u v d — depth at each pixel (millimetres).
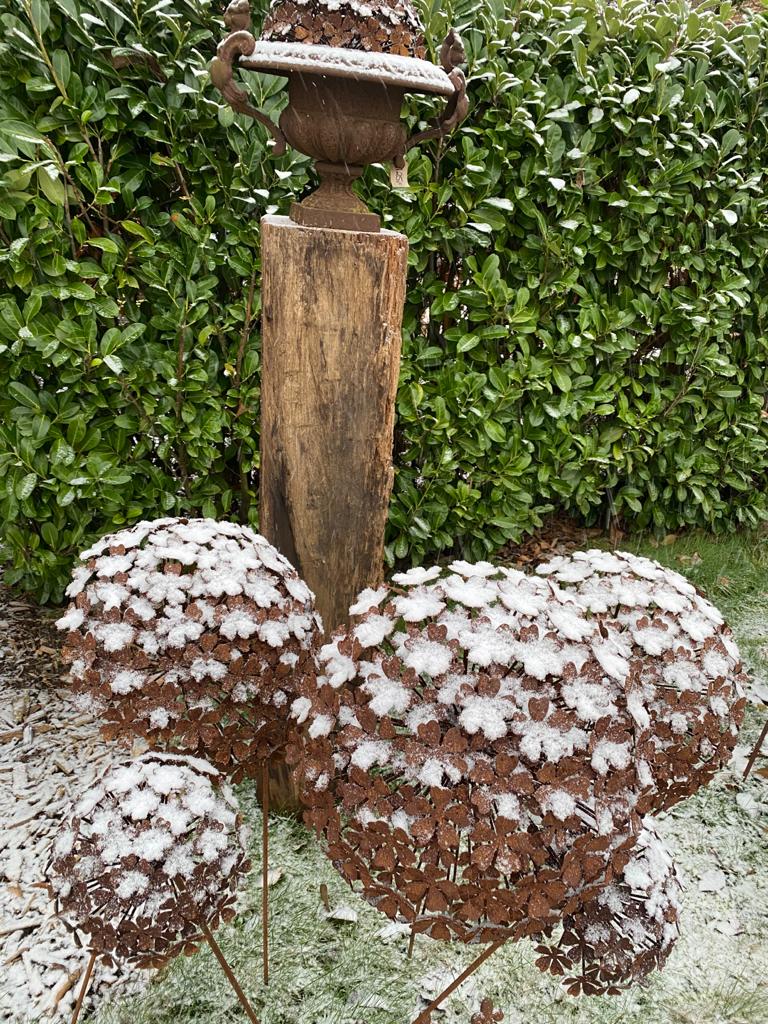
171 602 1000
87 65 1538
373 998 1137
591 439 2271
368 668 843
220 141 1675
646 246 2150
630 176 2055
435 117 1795
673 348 2328
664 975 1194
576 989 887
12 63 1476
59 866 901
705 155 2158
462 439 2072
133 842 878
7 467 1691
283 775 1406
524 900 771
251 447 1899
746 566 2387
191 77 1578
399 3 1073
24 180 1495
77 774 1497
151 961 881
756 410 2475
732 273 2275
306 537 1303
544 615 884
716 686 1000
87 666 998
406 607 877
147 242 1648
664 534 2549
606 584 1095
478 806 756
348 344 1191
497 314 2018
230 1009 1113
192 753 1095
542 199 1979
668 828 1476
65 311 1634
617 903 875
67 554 1841
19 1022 1086
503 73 1801
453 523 2188
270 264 1171
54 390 1733
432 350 1994
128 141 1634
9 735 1579
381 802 782
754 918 1298
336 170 1169
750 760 1563
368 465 1274
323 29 1047
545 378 2143
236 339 1842
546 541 2494
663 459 2391
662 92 1971
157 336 1781
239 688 1023
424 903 820
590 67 1953
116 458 1780
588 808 796
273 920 1246
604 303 2174
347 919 1254
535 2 1897
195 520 1155
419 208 1850
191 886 875
